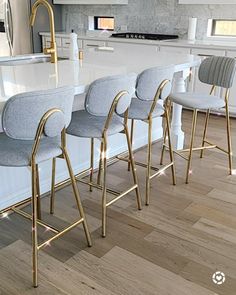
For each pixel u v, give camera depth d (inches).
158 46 186.7
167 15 206.7
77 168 108.9
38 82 73.7
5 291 64.7
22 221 86.9
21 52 223.3
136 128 131.1
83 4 229.6
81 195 100.7
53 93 56.7
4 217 88.3
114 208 94.1
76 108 97.6
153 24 213.8
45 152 64.0
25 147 65.3
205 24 196.2
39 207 85.6
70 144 103.7
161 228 85.7
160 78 85.9
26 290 65.1
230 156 116.4
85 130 77.0
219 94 177.5
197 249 78.1
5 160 61.1
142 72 81.2
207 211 93.7
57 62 101.6
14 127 55.4
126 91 74.3
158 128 144.3
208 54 173.6
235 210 94.4
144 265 72.7
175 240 81.1
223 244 80.0
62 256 74.6
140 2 213.5
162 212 92.8
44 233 82.4
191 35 195.3
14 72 84.9
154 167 111.6
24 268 70.7
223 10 188.2
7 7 210.8
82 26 241.1
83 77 80.0
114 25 229.6
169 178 112.1
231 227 86.7
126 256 75.3
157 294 65.1
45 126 57.3
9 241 79.1
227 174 115.8
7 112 53.7
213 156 130.2
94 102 70.1
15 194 91.5
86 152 110.7
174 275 69.9
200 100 106.2
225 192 104.0
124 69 92.6
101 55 119.3
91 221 87.8
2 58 109.4
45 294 64.4
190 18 192.9
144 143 137.6
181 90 124.0
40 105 55.6
